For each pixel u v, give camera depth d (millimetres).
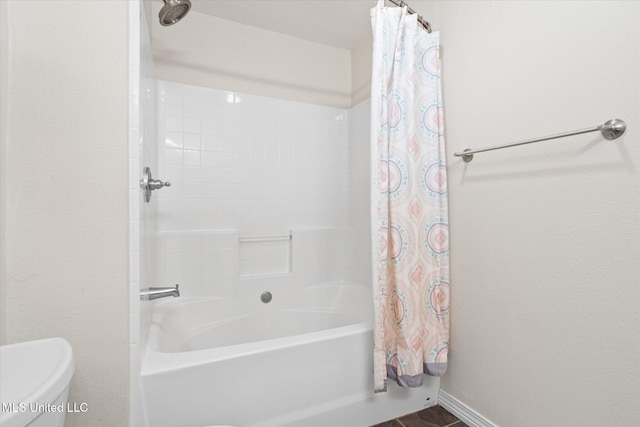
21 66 761
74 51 803
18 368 628
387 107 1234
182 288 1694
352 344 1203
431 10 1435
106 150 833
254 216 1947
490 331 1174
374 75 1196
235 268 1812
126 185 855
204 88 1814
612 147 807
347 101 2205
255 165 1950
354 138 2170
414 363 1197
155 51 1696
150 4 1480
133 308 867
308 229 2043
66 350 648
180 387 929
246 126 1925
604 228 826
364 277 2029
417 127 1304
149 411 893
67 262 803
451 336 1358
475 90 1217
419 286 1268
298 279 1996
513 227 1082
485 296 1193
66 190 801
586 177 867
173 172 1736
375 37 1209
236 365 1001
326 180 2158
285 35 2037
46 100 782
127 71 854
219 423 979
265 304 1883
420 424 1274
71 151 803
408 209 1243
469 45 1242
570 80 901
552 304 960
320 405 1146
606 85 819
